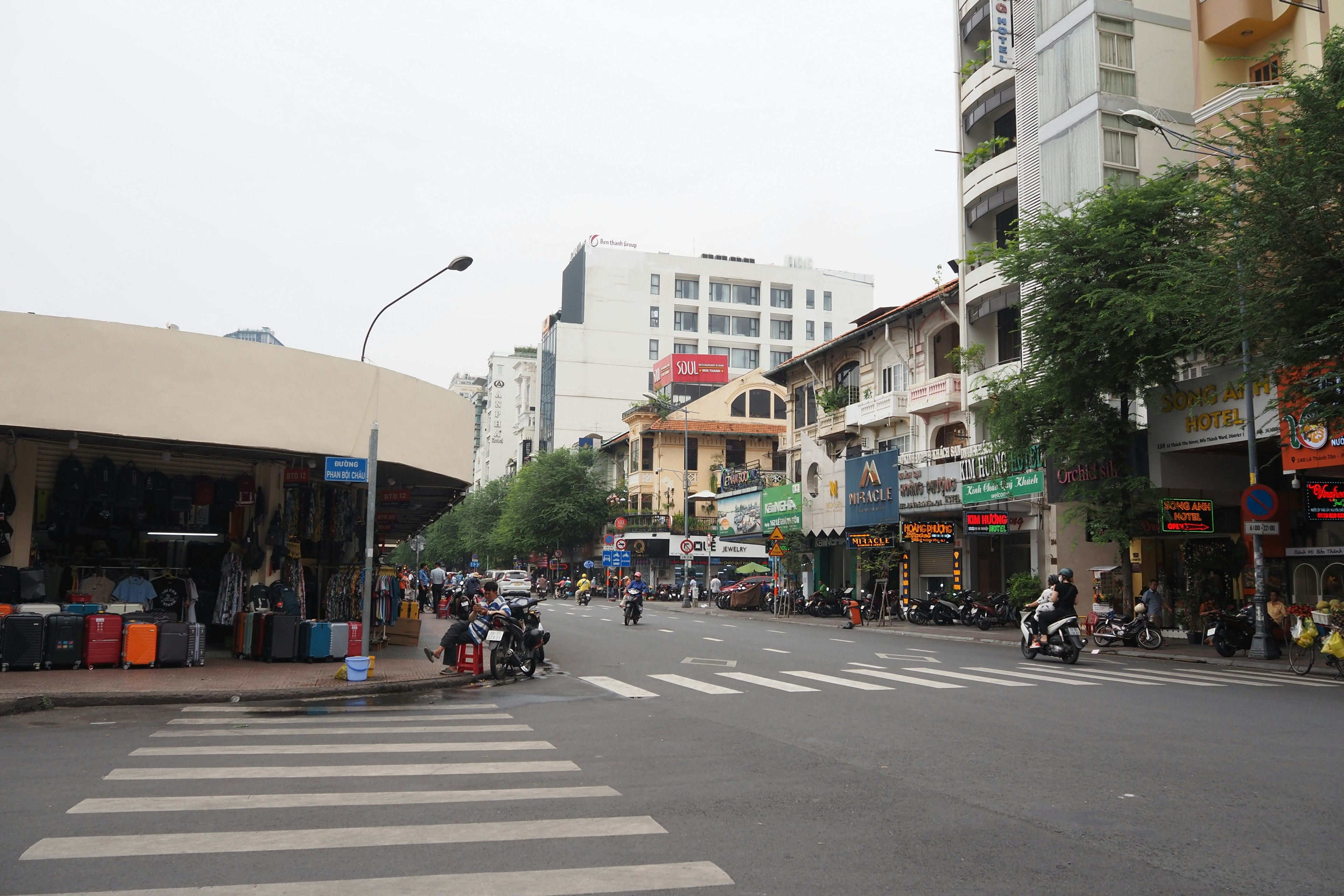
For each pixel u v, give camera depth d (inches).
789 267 4005.9
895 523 1409.9
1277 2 932.0
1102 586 1005.8
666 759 340.2
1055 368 916.6
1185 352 798.5
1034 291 938.7
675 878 200.7
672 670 682.8
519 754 347.3
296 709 481.4
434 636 1035.9
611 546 2463.1
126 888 188.4
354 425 714.8
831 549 1717.5
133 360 614.2
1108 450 929.5
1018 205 1243.8
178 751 343.6
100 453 682.8
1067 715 449.1
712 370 2967.5
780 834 238.7
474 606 637.9
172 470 719.7
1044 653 785.6
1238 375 843.4
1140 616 871.7
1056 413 960.9
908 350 1528.1
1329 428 685.3
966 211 1349.7
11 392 571.8
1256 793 284.5
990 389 1040.2
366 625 585.6
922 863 214.7
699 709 475.2
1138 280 827.4
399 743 370.6
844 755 347.9
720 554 2159.2
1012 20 1254.3
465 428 883.4
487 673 672.4
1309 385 670.5
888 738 384.8
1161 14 1090.1
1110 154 1050.1
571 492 2709.2
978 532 1194.0
